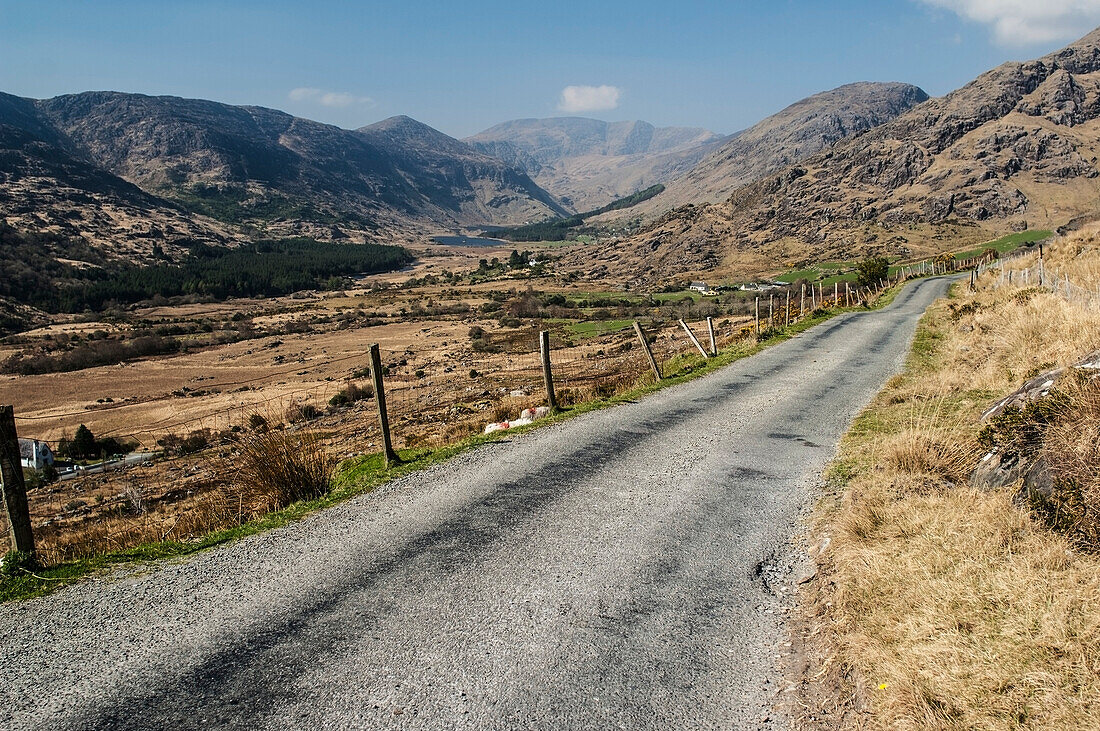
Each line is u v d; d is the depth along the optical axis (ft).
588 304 450.71
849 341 71.05
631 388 51.80
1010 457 19.17
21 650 14.96
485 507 23.43
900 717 11.60
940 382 39.24
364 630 15.43
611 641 14.90
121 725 12.23
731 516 22.24
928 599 14.25
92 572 19.10
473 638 15.01
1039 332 42.32
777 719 12.41
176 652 14.67
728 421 36.14
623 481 26.02
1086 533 14.99
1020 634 12.44
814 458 28.50
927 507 18.84
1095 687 10.87
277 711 12.55
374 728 12.07
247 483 27.25
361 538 21.03
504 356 237.25
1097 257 78.59
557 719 12.32
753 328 92.32
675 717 12.44
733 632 15.31
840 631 14.78
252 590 17.65
